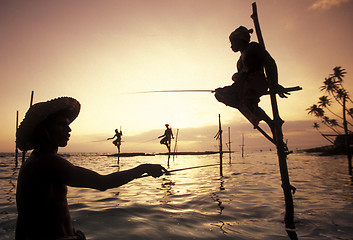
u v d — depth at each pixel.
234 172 13.39
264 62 3.40
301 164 20.05
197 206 5.18
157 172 1.61
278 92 3.53
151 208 4.91
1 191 6.94
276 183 8.94
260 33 4.11
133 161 28.67
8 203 5.35
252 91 3.31
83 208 4.86
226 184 8.68
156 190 7.34
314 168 15.93
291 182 9.16
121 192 6.93
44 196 1.32
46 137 1.41
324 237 3.36
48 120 1.43
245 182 9.22
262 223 3.99
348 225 3.88
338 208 5.05
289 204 3.95
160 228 3.62
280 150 3.99
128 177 1.47
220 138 11.98
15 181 9.10
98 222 3.89
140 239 3.14
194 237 3.25
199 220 4.11
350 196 6.39
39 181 1.31
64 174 1.33
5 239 3.13
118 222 3.89
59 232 1.37
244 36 3.47
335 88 27.58
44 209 1.32
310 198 6.12
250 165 19.31
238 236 3.33
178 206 5.15
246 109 3.37
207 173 12.95
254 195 6.48
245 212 4.70
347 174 12.20
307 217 4.35
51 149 1.45
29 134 1.37
